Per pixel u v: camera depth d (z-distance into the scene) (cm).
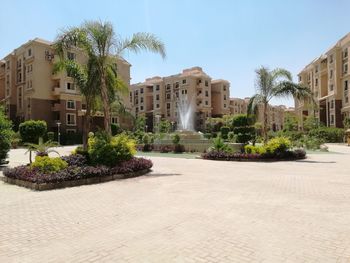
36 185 942
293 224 570
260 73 2056
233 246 464
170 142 2956
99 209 699
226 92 8388
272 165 1597
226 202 749
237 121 4484
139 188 956
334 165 1580
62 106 5272
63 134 5100
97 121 4550
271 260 414
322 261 410
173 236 512
